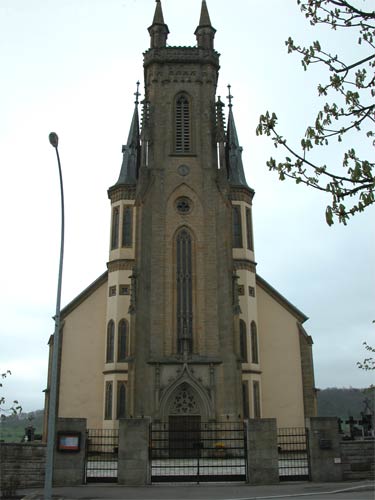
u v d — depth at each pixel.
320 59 10.49
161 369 44.84
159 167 52.00
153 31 58.25
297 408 54.91
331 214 9.73
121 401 51.09
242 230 57.72
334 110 10.11
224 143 52.88
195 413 44.25
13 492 23.42
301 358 56.25
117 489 23.69
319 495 20.62
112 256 56.59
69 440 25.84
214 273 48.72
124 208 58.12
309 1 10.45
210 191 51.34
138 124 62.88
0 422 25.67
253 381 52.44
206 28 58.28
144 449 25.78
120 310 53.94
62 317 55.84
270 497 20.17
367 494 20.72
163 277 48.50
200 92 55.44
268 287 58.03
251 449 25.67
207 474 29.09
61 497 21.05
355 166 9.32
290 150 10.34
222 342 46.41
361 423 41.44
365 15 10.09
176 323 47.59
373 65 10.16
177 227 50.25
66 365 54.41
